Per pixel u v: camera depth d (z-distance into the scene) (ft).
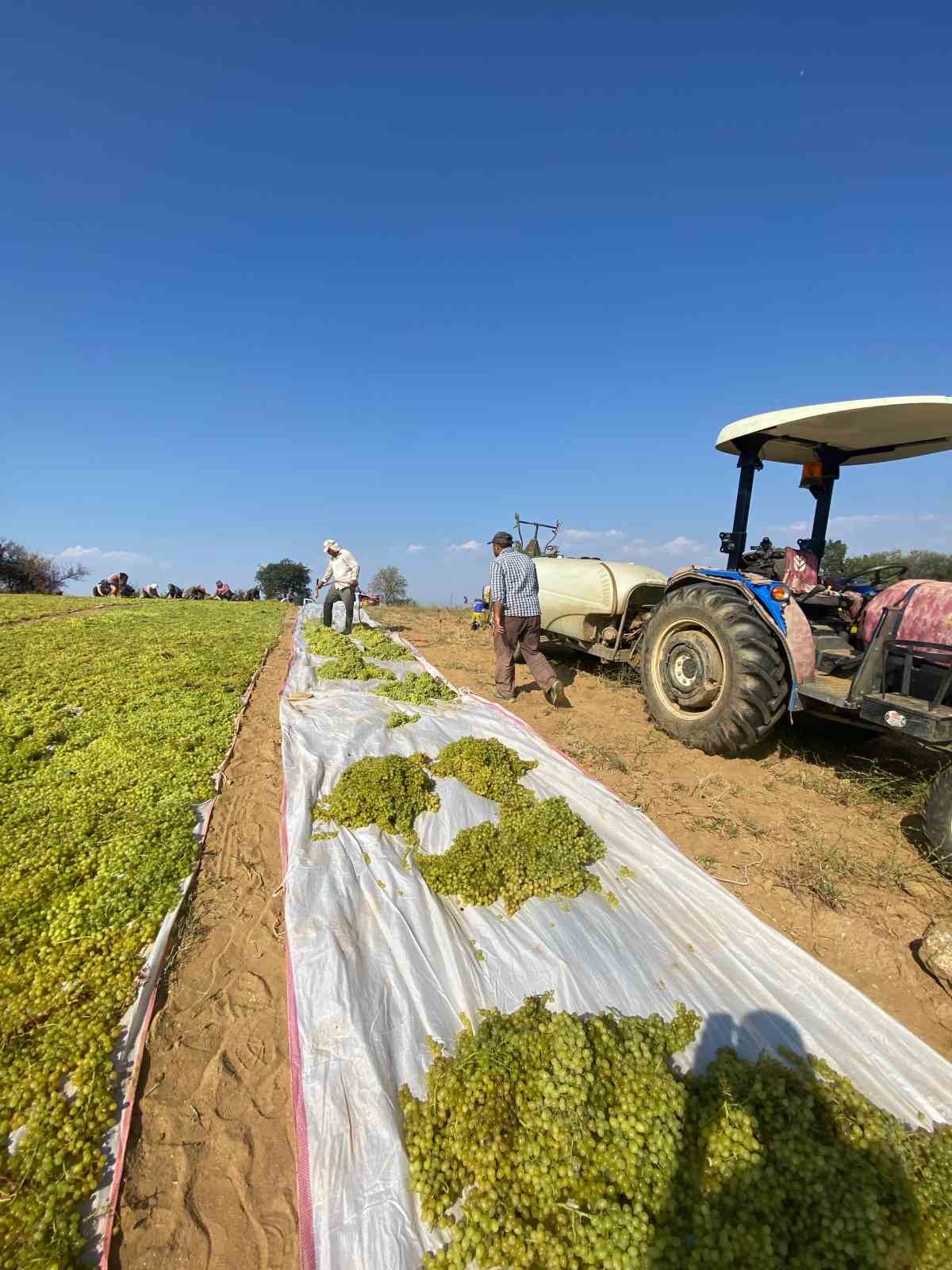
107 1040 8.16
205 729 19.77
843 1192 6.22
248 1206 6.63
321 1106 7.32
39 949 9.88
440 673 26.91
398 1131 7.06
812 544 20.57
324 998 8.66
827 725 19.51
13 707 21.18
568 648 28.07
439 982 9.18
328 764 15.88
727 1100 7.16
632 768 16.69
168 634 37.40
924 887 11.43
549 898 11.00
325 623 37.88
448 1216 6.33
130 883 11.34
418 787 14.28
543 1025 8.11
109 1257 6.07
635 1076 7.34
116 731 19.24
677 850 12.26
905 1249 5.85
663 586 24.02
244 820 14.12
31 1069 7.85
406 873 11.51
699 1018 8.47
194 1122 7.43
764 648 15.75
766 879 11.81
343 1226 6.23
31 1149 6.87
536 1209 6.36
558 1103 7.02
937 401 13.96
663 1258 5.87
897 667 13.79
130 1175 6.82
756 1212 6.22
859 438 18.16
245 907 11.17
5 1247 6.06
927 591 13.69
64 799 14.74
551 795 14.85
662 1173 6.54
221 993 9.30
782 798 15.03
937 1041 8.42
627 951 9.73
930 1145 6.84
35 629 37.70
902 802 14.60
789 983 9.12
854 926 10.48
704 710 17.81
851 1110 7.18
